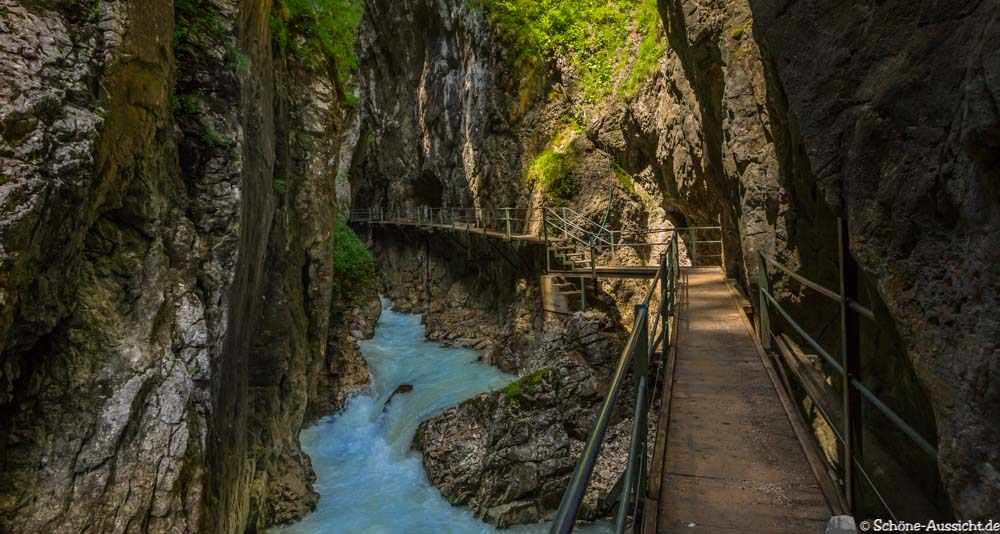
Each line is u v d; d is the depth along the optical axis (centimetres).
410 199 3453
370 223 3481
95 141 387
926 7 218
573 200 1972
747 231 775
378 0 3347
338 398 1496
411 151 3384
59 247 389
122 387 451
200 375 515
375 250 3600
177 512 459
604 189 1939
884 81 236
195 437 496
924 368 203
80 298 442
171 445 468
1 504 386
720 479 354
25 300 362
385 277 3347
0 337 328
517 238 1920
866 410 443
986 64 163
